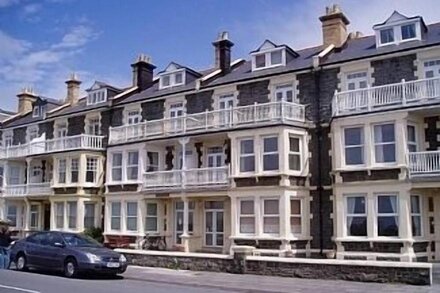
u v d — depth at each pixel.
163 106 31.23
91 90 36.53
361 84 23.89
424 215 21.27
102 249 18.77
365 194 21.80
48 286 14.95
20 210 38.84
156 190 28.64
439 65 21.84
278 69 26.78
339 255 22.00
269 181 24.02
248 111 25.41
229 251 25.33
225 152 27.86
